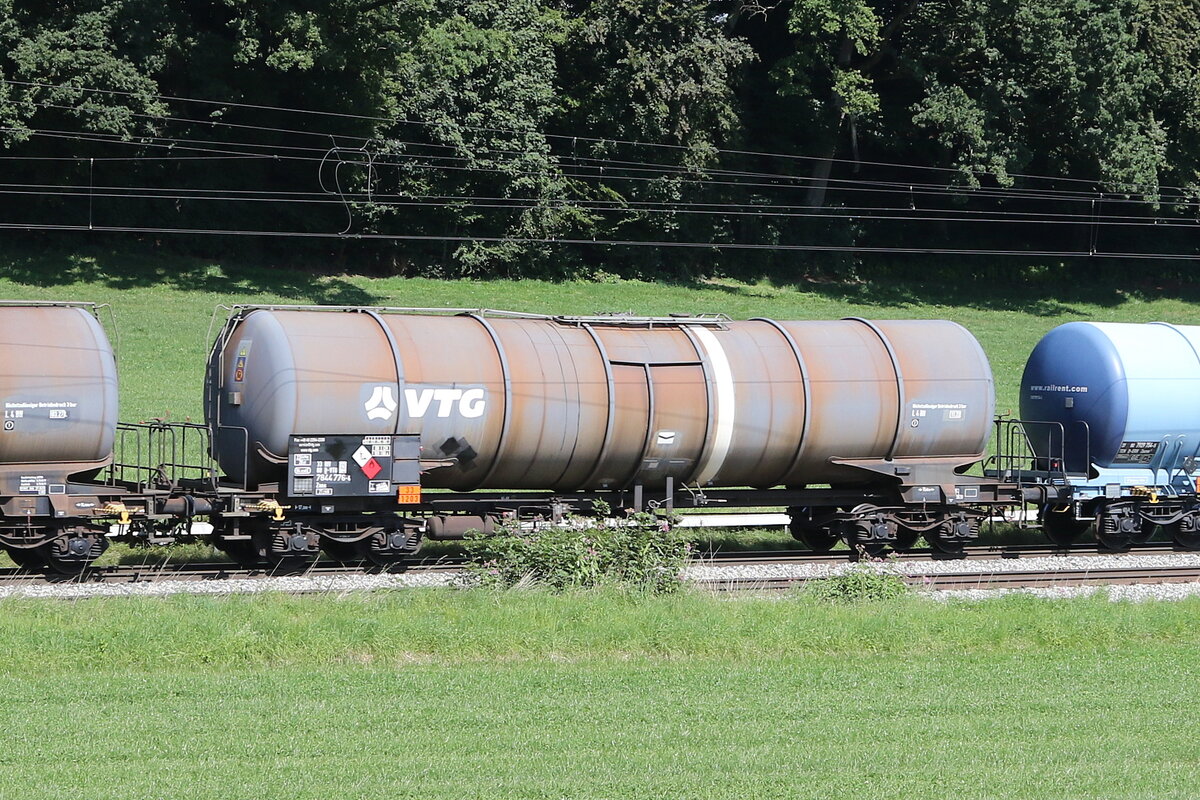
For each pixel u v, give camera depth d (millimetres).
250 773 42781
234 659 57875
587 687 54719
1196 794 42562
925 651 63938
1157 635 68188
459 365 81500
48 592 71375
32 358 75562
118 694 52094
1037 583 84062
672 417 85625
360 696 52438
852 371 90125
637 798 41156
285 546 79938
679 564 77062
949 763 45219
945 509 93812
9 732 46812
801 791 42094
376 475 79500
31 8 196750
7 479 75312
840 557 92312
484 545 87750
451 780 42469
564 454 84188
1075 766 45125
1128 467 99938
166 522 81125
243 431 79125
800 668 59312
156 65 196125
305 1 199375
